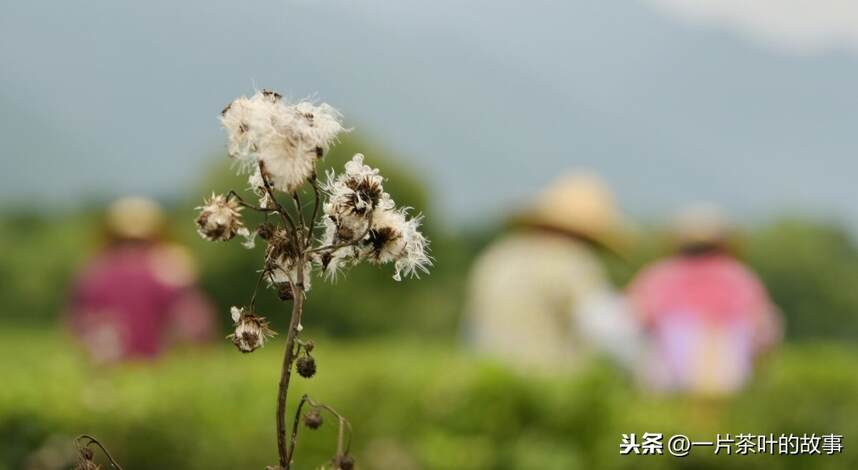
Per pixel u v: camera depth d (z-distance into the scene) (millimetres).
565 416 6527
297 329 1887
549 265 8969
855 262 46188
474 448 6469
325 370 7410
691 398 9031
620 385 7723
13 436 5914
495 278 9125
